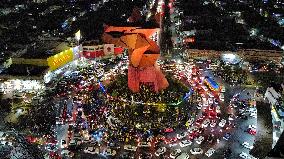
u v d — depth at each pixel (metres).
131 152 119.38
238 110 143.12
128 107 138.00
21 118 137.88
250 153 113.75
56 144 123.00
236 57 192.00
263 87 162.62
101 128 131.25
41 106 146.50
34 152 118.06
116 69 180.25
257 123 129.00
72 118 137.62
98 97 150.25
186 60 192.25
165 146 122.25
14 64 171.12
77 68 184.12
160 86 145.00
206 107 145.12
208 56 193.88
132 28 134.38
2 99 151.62
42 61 169.00
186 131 129.50
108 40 139.75
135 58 137.88
